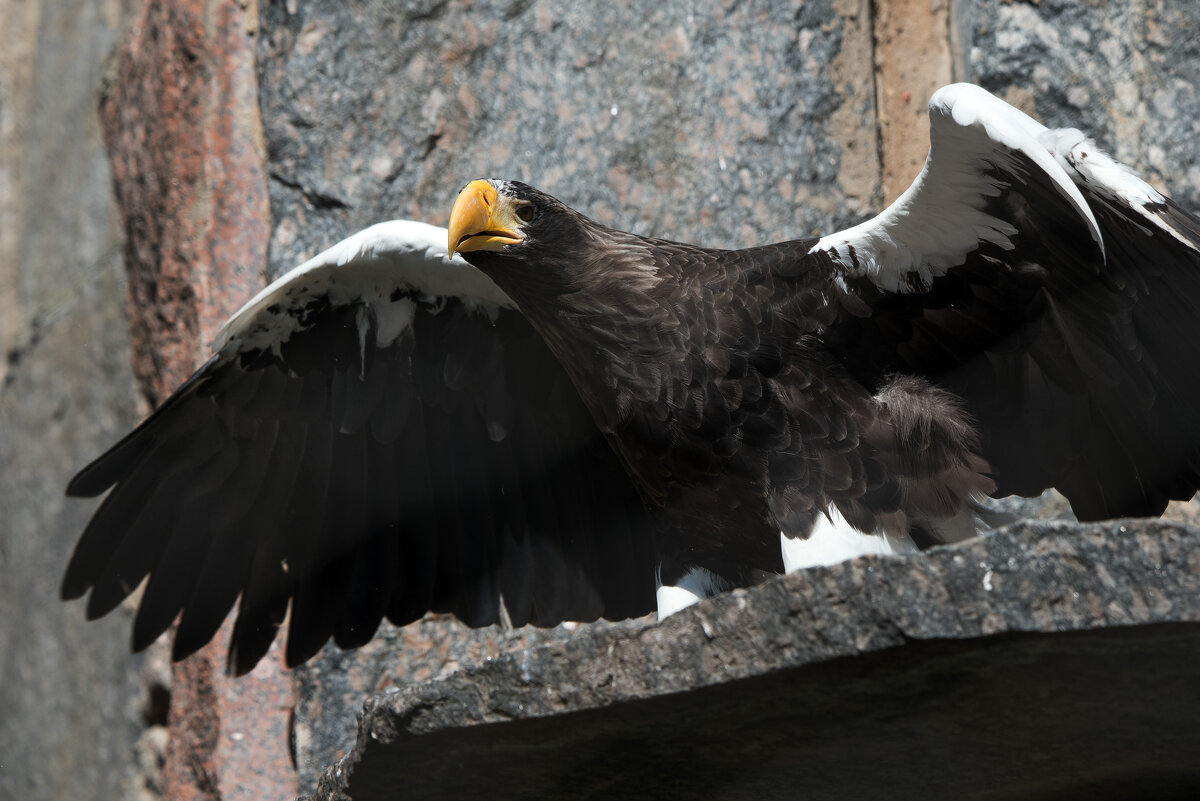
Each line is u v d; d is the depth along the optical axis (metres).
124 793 13.39
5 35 19.20
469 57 11.75
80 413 15.48
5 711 15.39
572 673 5.82
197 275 12.20
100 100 16.84
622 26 11.66
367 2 11.88
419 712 6.07
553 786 6.61
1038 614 5.04
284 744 11.00
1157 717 5.56
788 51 11.54
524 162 11.48
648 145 11.41
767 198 11.26
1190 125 10.41
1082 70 10.56
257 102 12.30
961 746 5.97
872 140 11.52
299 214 11.61
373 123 11.69
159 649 13.52
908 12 11.83
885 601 5.22
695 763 6.30
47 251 17.22
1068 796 6.55
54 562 15.44
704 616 5.60
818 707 5.70
